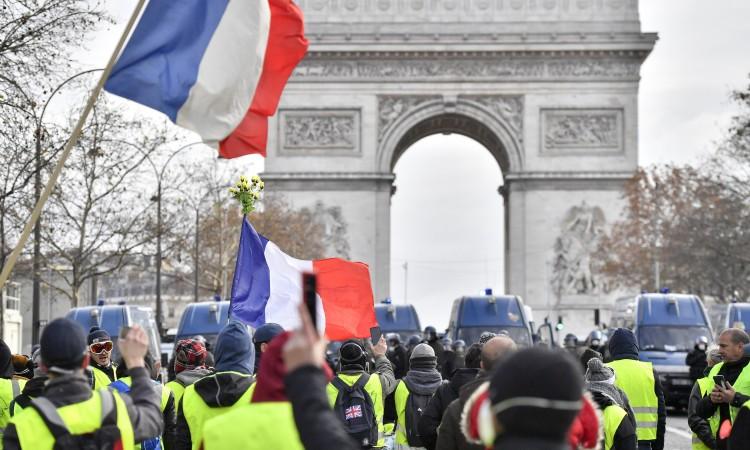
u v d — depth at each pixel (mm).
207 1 27750
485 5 175500
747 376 29891
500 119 174750
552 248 173375
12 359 30312
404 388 33719
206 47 27594
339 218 173625
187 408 22328
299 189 174000
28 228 23281
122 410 18562
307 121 174750
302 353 12938
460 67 175375
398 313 102062
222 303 88625
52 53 76500
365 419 30312
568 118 174750
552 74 174750
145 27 27453
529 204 173875
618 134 174500
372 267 173125
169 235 130875
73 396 18406
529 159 174250
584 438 16812
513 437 12172
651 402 34156
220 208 161750
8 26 75750
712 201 155875
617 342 34719
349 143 174500
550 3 175250
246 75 27891
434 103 175250
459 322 90312
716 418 31891
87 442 18141
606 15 174500
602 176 173375
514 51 174375
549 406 11992
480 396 14828
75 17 76125
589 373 30469
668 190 168750
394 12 175500
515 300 91562
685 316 92938
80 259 112938
